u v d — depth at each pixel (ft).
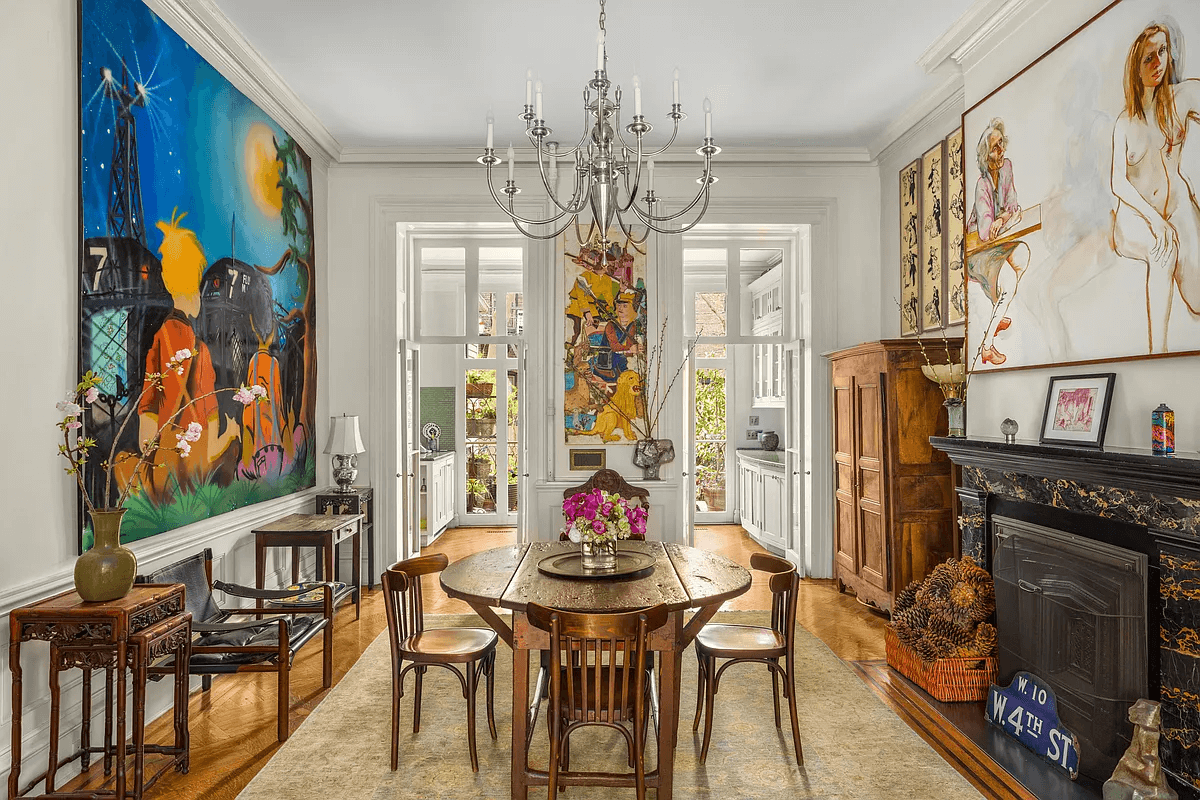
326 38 13.92
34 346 9.18
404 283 21.88
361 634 16.06
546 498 20.61
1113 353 9.65
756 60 14.93
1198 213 8.26
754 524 26.73
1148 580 8.82
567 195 20.62
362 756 10.41
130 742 10.49
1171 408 8.77
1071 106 10.49
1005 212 12.21
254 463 15.14
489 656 10.84
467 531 28.58
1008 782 9.59
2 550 8.73
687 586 10.14
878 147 19.97
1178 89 8.54
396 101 16.94
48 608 8.53
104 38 10.36
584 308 20.67
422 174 20.59
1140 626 8.92
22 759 9.05
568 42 14.11
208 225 13.20
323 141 18.95
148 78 11.39
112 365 10.49
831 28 13.64
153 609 9.16
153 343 11.46
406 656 10.07
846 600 18.71
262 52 14.47
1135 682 9.00
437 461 26.91
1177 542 8.18
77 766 9.92
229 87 14.07
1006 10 12.03
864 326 20.75
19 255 8.96
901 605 13.97
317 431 19.40
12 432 8.86
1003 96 12.26
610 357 20.68
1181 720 8.17
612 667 8.54
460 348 29.63
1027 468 10.64
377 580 20.34
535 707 10.39
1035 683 10.62
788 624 10.28
